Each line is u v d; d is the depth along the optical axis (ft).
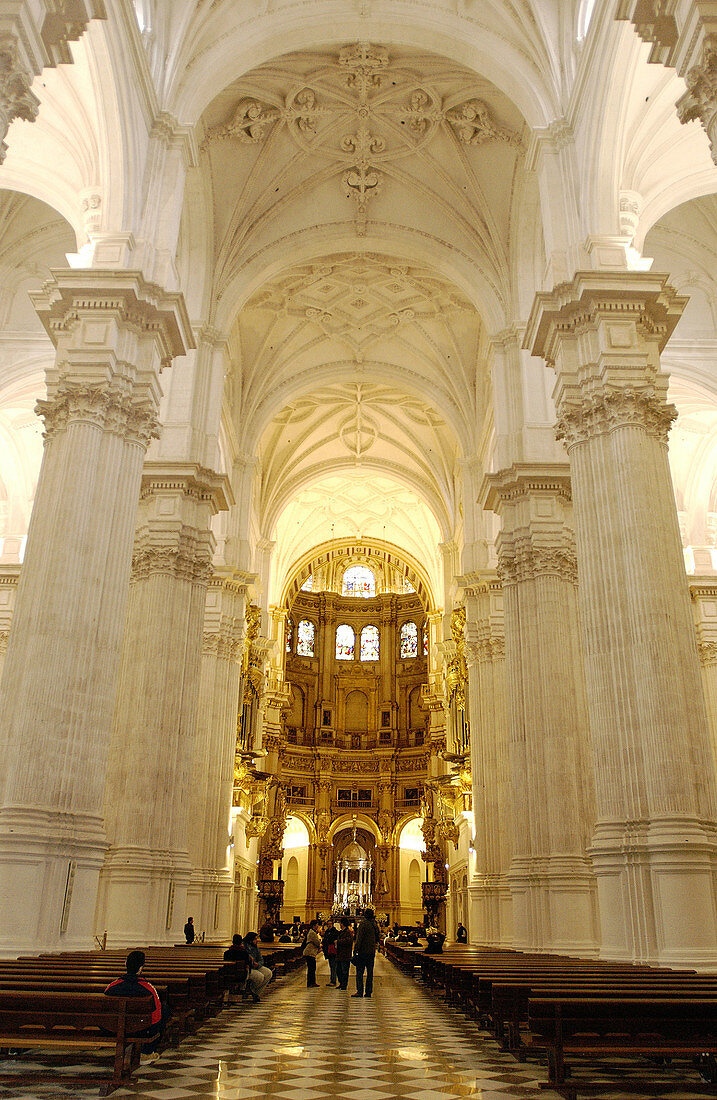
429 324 91.56
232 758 79.97
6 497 90.43
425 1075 22.66
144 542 60.95
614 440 42.34
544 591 59.72
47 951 33.60
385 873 149.48
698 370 69.00
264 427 93.71
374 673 163.53
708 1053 21.26
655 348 45.09
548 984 24.99
